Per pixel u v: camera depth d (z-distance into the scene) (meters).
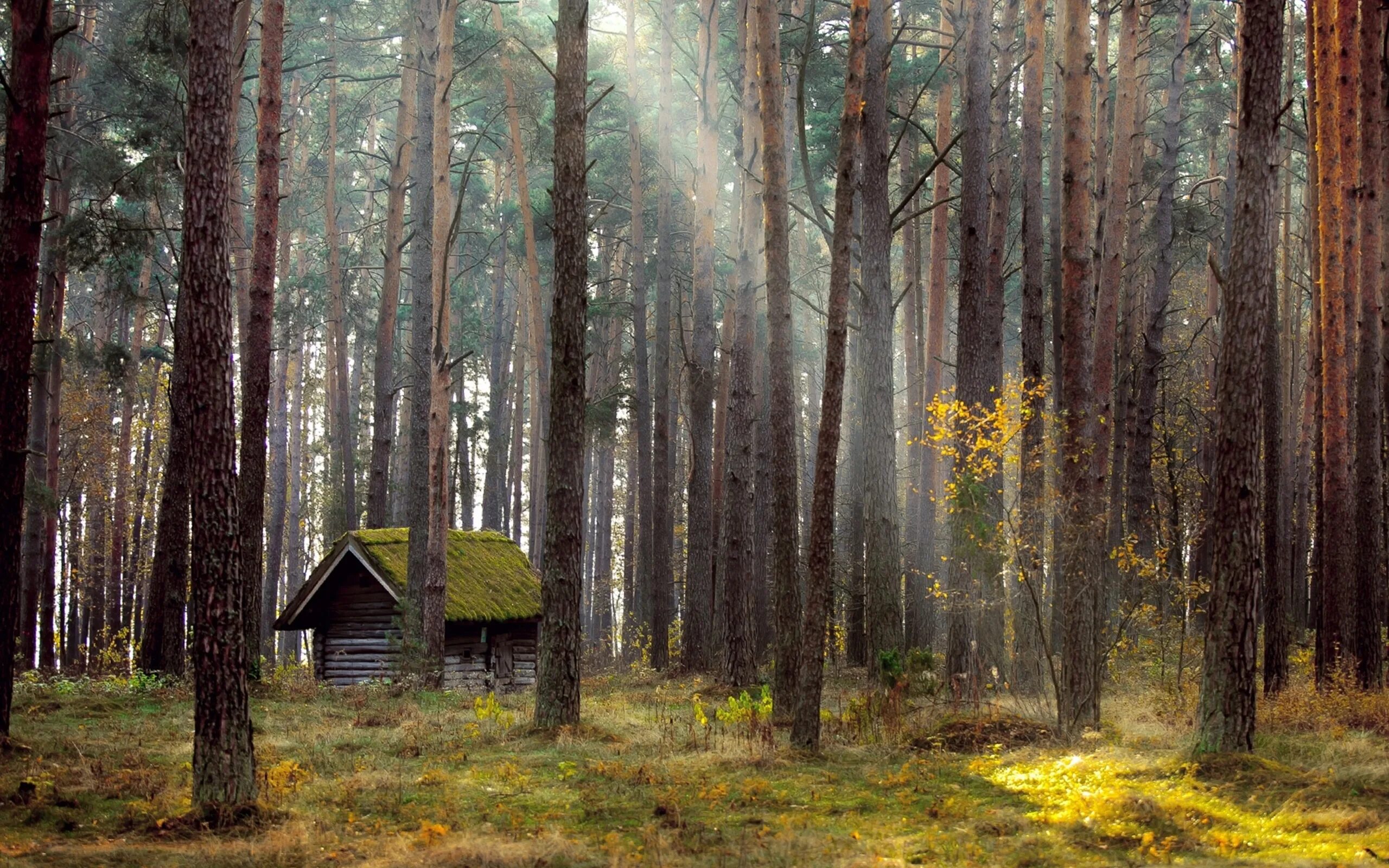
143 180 21.72
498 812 9.58
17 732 13.89
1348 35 16.98
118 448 38.47
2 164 25.67
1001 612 16.98
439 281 21.83
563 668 14.41
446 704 19.22
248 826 9.01
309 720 16.55
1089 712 13.71
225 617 9.45
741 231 21.61
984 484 16.98
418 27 24.73
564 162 14.60
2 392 12.40
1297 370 36.06
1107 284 17.67
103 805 9.84
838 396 12.64
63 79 13.12
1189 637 23.52
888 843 8.12
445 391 21.66
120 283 22.83
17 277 12.48
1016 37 33.34
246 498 19.55
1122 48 21.31
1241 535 10.84
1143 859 7.48
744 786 10.32
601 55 32.50
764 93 15.59
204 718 9.34
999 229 21.38
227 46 9.91
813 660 12.61
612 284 44.56
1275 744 12.17
